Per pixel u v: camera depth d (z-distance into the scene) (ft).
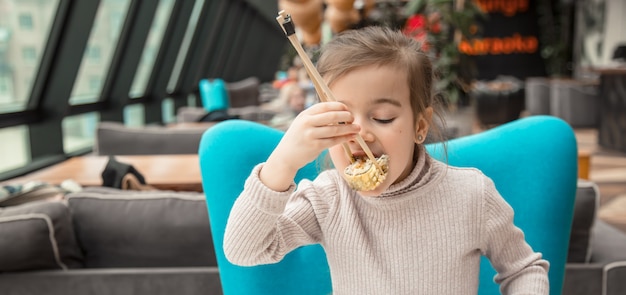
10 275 4.32
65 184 6.47
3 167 13.47
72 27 14.55
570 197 3.56
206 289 4.40
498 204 2.90
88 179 7.19
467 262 2.87
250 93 23.93
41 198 5.89
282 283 3.47
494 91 28.17
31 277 4.32
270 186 2.56
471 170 3.01
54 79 14.87
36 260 4.36
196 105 32.45
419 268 2.81
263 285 3.44
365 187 2.41
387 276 2.82
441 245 2.80
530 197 3.55
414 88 2.62
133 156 8.88
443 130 3.11
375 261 2.83
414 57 2.64
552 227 3.54
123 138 9.71
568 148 3.56
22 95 14.14
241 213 2.61
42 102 15.01
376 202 2.82
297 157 2.43
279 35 54.54
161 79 24.79
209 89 16.34
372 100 2.49
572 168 3.56
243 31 39.40
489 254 3.01
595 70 22.70
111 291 4.37
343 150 2.57
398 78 2.53
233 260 2.73
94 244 4.63
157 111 25.17
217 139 3.41
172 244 4.56
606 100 22.44
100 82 19.29
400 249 2.81
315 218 2.93
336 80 2.55
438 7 10.77
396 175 2.58
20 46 13.24
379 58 2.51
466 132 10.12
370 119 2.53
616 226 11.79
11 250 4.26
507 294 2.96
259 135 3.46
